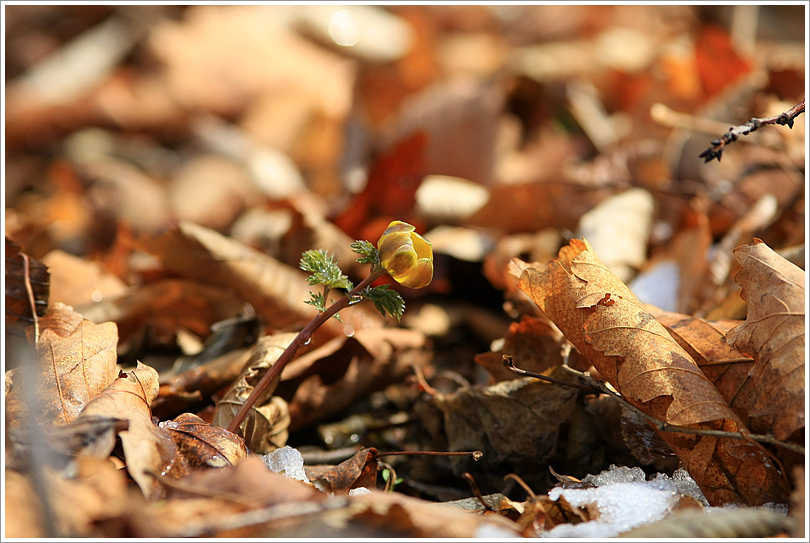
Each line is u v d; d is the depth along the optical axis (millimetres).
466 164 1174
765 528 611
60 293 792
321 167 1544
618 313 653
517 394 690
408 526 615
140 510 599
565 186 909
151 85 1972
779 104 840
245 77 1970
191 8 2174
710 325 662
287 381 720
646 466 671
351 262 821
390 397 756
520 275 670
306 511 603
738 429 633
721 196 883
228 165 1544
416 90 1827
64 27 2119
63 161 1628
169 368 745
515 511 643
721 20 1454
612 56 1628
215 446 642
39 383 650
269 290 777
